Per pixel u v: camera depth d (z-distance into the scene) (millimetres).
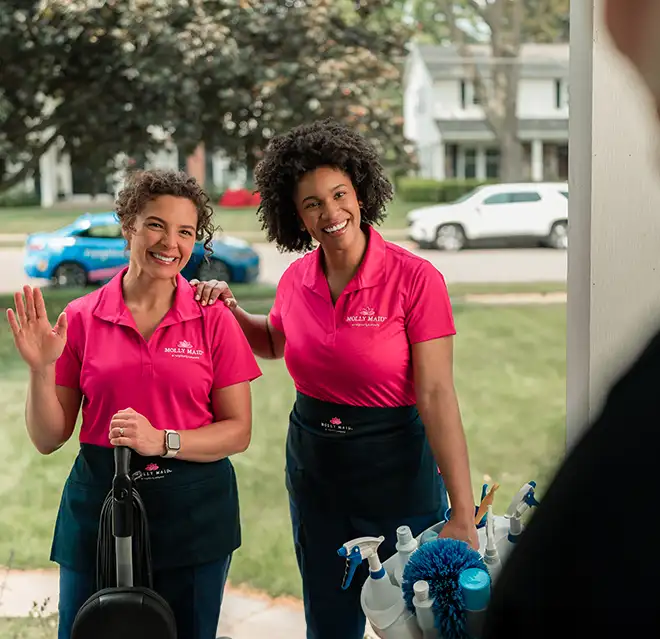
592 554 468
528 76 16906
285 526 3875
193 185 1841
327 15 9000
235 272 8531
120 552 1645
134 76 8070
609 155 1779
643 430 464
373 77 9383
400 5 14234
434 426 1818
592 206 1798
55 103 9234
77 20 7863
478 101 16812
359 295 1839
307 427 1944
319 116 8867
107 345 1777
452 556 1457
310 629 2039
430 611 1407
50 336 1715
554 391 6383
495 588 527
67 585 1814
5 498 4250
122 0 7938
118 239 8336
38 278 8305
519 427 5469
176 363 1774
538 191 11992
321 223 1842
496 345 7777
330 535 1942
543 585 486
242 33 8711
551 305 9305
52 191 15562
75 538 1789
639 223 1790
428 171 17984
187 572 1790
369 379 1836
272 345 2133
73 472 1827
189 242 1812
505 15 15102
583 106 1815
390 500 1890
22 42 8141
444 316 1838
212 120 8789
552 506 494
